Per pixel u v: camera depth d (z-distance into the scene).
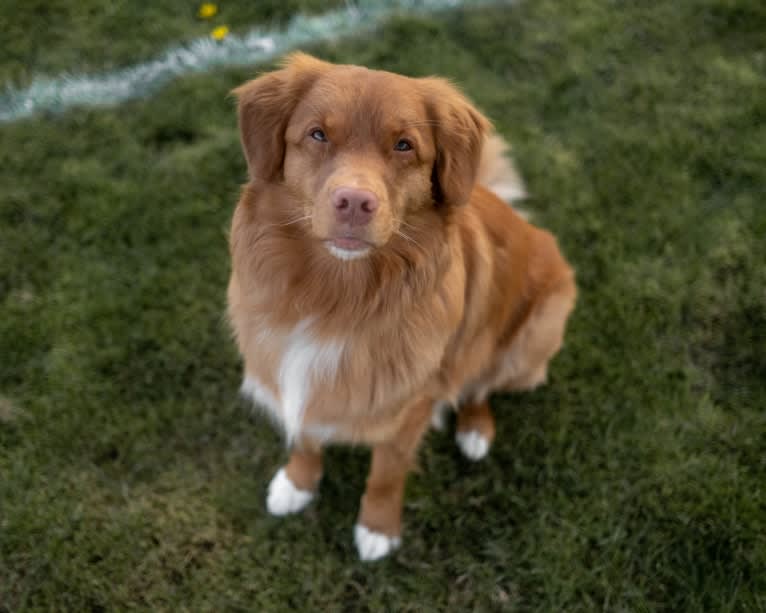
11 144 1.10
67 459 0.81
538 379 0.90
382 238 0.52
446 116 0.58
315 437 0.70
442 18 1.35
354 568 0.77
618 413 0.89
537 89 1.25
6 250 0.98
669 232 1.07
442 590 0.76
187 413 0.86
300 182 0.55
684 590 0.75
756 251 1.05
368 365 0.62
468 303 0.69
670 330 0.97
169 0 1.35
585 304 0.99
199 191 1.06
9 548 0.74
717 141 1.18
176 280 0.97
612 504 0.82
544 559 0.77
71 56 1.25
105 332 0.91
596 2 1.39
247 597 0.74
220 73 1.22
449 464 0.86
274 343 0.63
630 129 1.20
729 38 1.36
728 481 0.83
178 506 0.79
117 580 0.74
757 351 0.95
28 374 0.87
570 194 1.11
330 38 1.31
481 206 0.73
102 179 1.06
